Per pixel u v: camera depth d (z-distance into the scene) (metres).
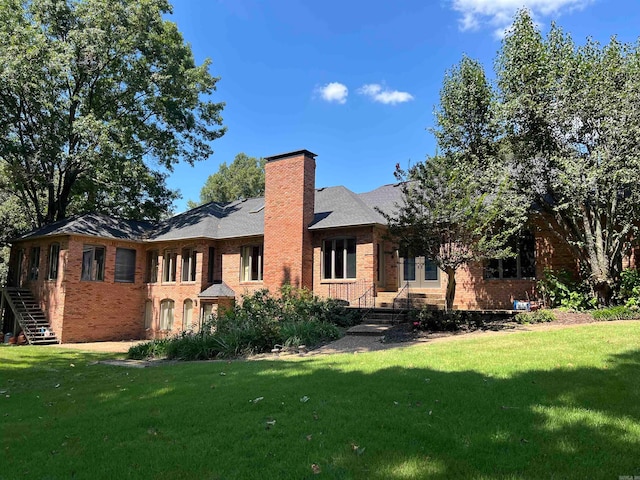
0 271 34.84
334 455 4.27
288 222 20.14
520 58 14.98
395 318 15.79
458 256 12.94
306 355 11.37
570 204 14.09
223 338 13.62
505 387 6.32
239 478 3.91
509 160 15.72
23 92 22.83
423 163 13.91
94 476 4.20
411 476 3.74
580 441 4.35
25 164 25.48
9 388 9.97
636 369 6.82
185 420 5.75
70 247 21.70
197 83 28.34
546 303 15.68
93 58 23.78
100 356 15.89
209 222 24.20
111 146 23.23
